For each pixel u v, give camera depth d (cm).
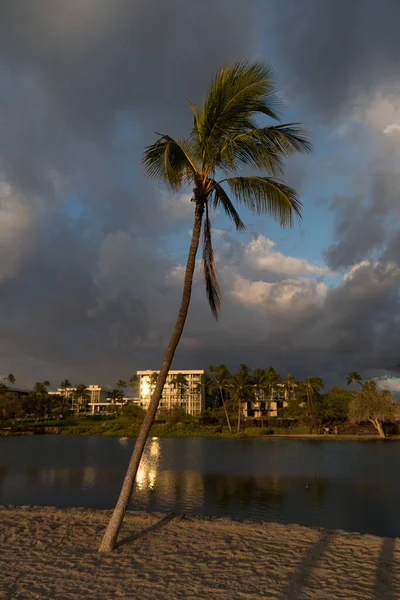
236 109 1002
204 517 1308
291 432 11062
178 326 1049
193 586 790
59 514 1362
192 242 1080
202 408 17375
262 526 1203
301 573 856
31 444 8169
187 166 1127
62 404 19188
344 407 10950
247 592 764
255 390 13188
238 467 4384
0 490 2925
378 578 826
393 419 9619
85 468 4300
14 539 1100
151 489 2981
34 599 732
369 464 4669
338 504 2438
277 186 1035
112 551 996
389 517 2120
